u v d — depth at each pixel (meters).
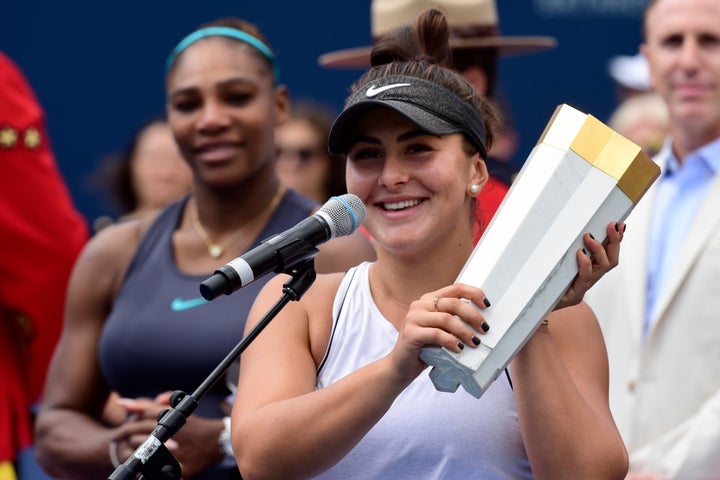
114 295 15.73
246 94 15.34
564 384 10.20
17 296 18.33
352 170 10.92
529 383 10.17
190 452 14.19
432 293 9.90
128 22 26.06
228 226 15.38
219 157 15.20
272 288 11.50
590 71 26.66
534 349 10.23
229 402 14.43
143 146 23.30
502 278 9.83
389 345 10.92
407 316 9.84
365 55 20.77
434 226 10.72
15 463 18.59
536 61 26.59
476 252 10.04
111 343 15.05
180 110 15.45
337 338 11.08
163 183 23.14
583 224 9.91
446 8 17.27
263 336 11.15
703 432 15.36
